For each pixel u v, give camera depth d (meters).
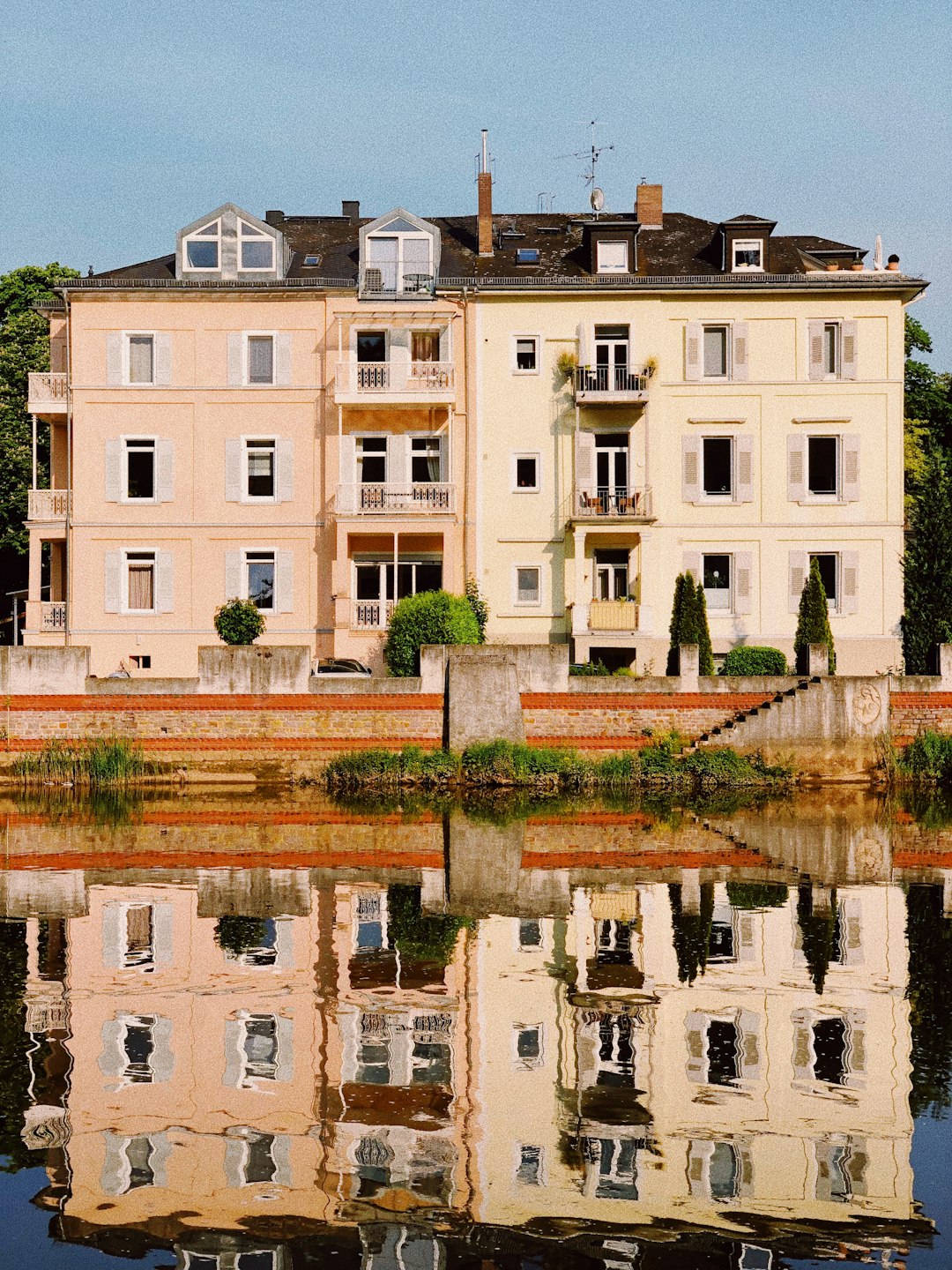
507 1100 8.13
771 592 36.22
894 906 13.88
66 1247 6.41
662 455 36.31
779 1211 6.73
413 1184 7.04
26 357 47.41
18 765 27.17
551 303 36.31
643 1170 7.19
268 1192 6.95
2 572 47.94
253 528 36.19
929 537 30.47
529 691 28.05
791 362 36.28
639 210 40.38
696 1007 10.01
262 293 36.19
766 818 21.67
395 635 30.42
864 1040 9.22
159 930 12.68
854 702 27.61
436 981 10.77
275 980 10.80
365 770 26.81
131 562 36.34
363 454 36.50
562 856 17.36
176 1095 8.21
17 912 13.58
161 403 36.28
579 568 35.84
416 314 36.06
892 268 37.41
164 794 25.97
